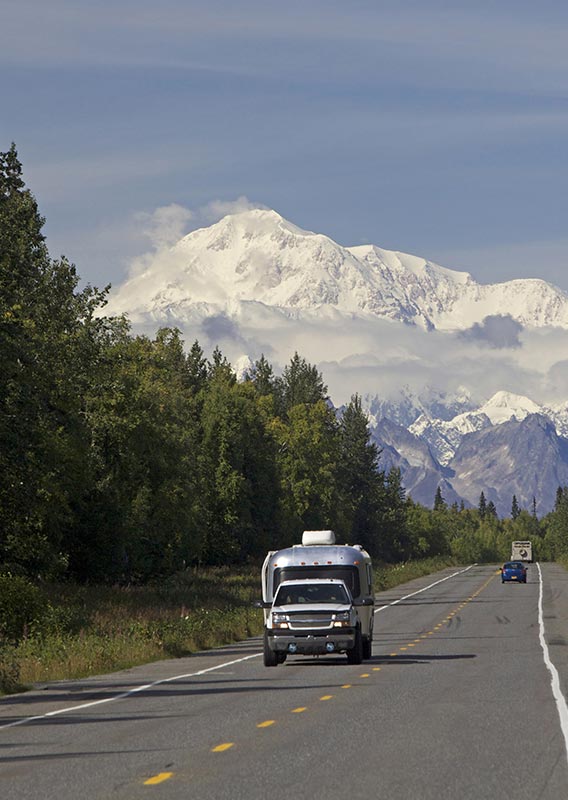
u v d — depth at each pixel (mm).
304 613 84125
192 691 65250
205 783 34562
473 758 38875
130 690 66688
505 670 75500
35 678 75562
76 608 130000
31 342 129000
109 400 181750
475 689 63156
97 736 46219
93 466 182875
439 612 165250
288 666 84688
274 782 34594
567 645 100188
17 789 34281
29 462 125500
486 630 124125
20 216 143625
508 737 43906
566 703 55688
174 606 165750
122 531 193125
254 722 49781
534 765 37375
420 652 95000
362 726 47688
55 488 146625
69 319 155250
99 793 33250
